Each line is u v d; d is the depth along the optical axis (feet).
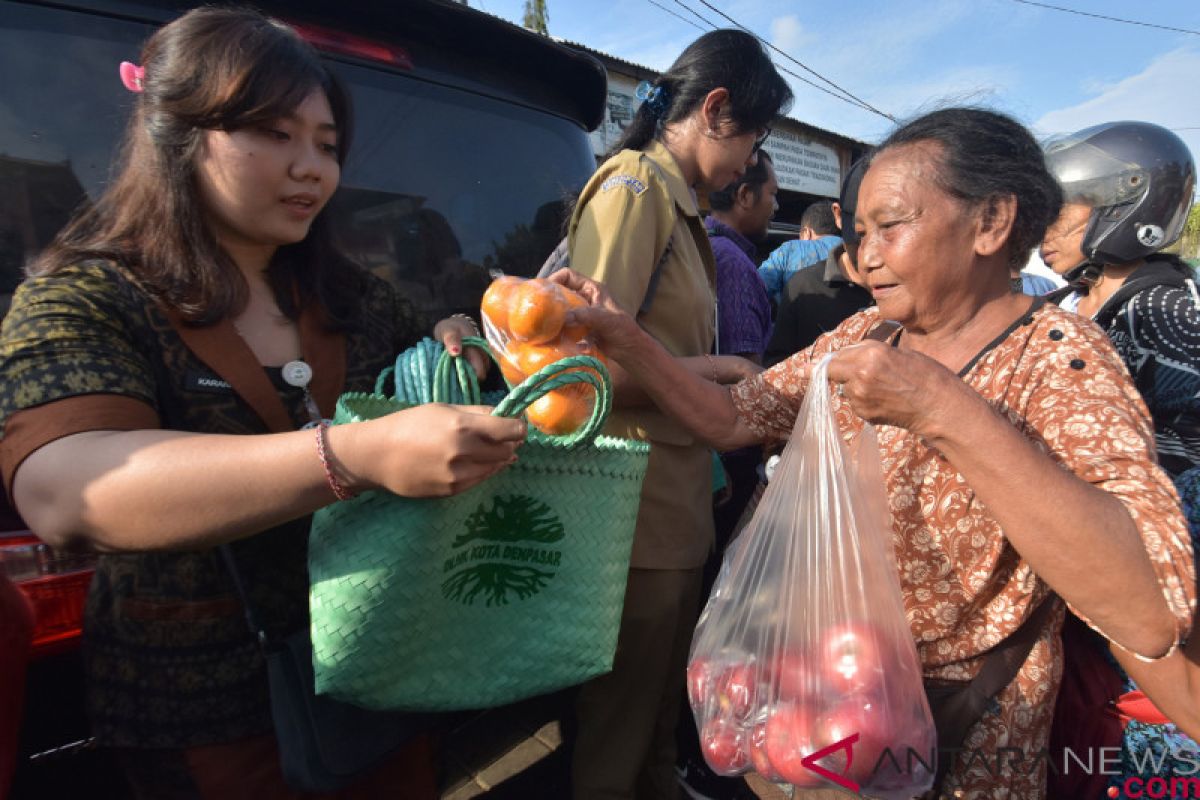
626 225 5.33
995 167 3.52
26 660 3.48
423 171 6.28
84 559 4.09
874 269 3.90
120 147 4.53
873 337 4.66
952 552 3.71
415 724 4.05
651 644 5.98
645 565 5.78
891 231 3.74
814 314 10.91
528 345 3.84
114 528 2.76
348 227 5.82
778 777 3.64
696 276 6.12
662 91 6.31
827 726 3.38
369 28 5.82
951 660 3.83
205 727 3.69
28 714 3.99
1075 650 4.48
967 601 3.68
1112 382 3.36
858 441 4.10
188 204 3.51
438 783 5.22
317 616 3.14
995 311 3.91
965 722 3.79
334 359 4.19
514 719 7.57
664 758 6.91
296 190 3.62
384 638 3.14
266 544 3.76
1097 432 3.21
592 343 4.34
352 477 2.78
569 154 7.64
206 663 3.66
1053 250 6.43
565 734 8.02
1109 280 6.15
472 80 6.61
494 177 6.88
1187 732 3.72
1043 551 2.97
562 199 7.50
